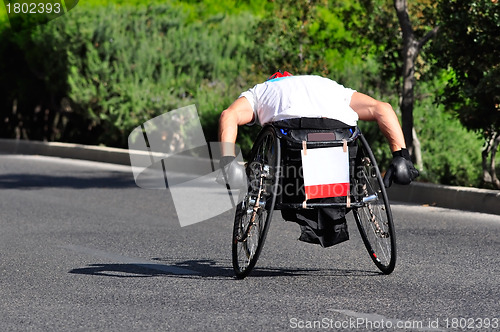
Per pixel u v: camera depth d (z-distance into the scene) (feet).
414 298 55.93
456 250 72.74
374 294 57.11
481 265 66.64
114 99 161.58
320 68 139.03
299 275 63.62
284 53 139.54
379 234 63.21
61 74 170.40
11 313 53.21
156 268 66.85
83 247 75.97
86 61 165.99
